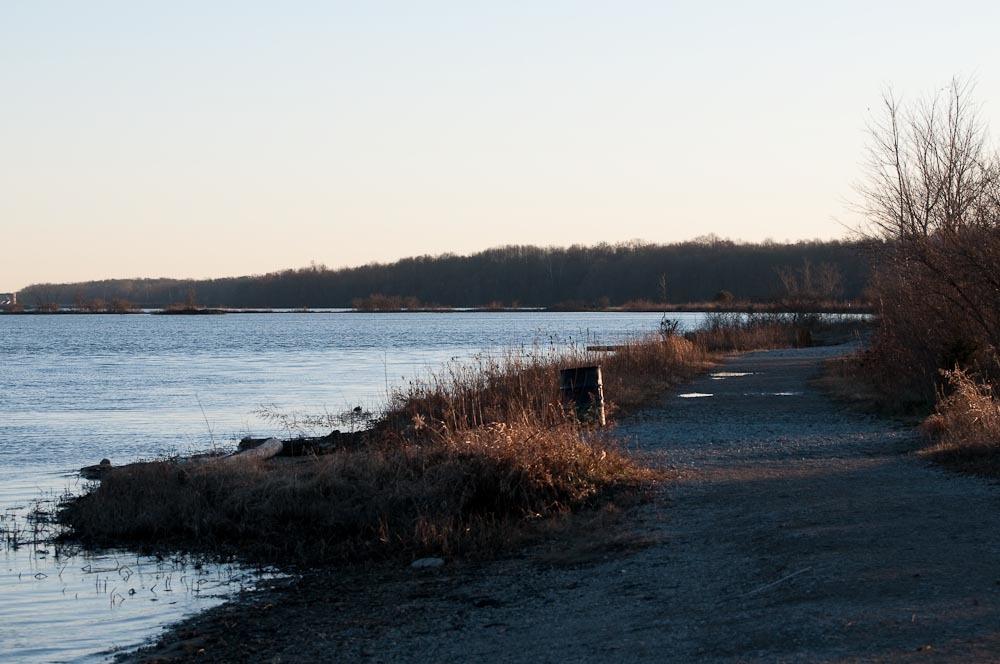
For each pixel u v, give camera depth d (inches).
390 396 1239.5
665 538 447.2
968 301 797.2
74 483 772.6
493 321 5511.8
